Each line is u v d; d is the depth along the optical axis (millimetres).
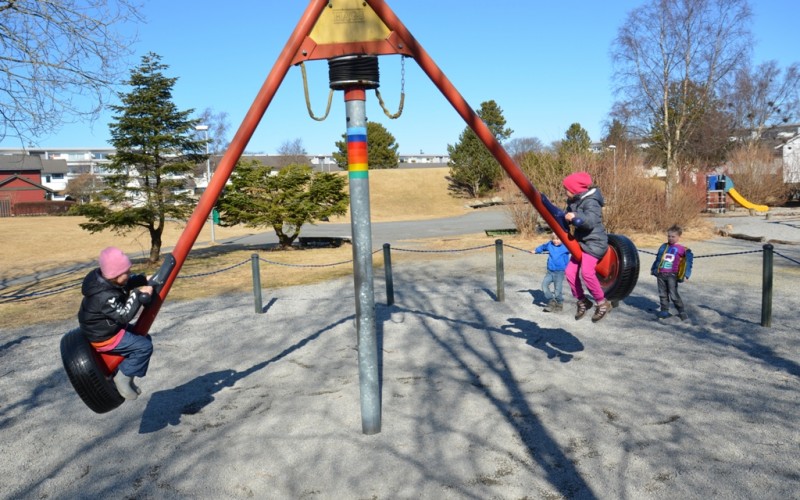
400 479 4363
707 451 4590
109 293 4422
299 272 15773
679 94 33969
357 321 5156
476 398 5957
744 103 54094
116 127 16859
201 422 5641
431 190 58281
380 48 4805
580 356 7250
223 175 4727
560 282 9656
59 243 27031
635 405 5590
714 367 6652
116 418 5836
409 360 7371
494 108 57562
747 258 15312
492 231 24328
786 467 4293
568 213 5137
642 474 4277
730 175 37469
